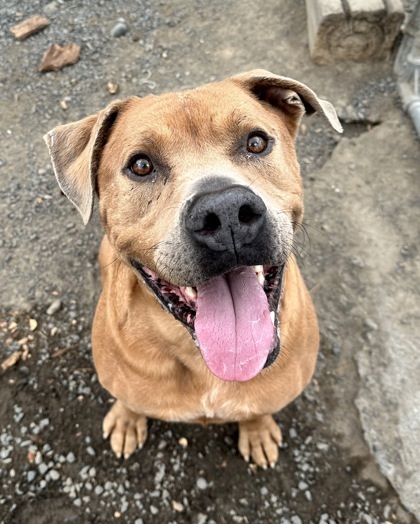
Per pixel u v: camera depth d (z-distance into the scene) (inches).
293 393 15.9
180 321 13.2
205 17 33.8
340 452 19.4
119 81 30.8
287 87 14.5
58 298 23.1
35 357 21.5
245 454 19.0
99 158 14.1
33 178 26.9
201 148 12.7
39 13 34.4
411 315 22.1
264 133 13.1
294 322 14.8
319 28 29.2
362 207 25.3
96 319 16.9
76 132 14.6
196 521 18.0
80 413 20.1
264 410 15.9
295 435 19.7
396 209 25.2
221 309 12.8
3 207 25.9
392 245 24.1
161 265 11.6
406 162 26.6
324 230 24.7
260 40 32.2
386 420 19.9
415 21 27.3
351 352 21.5
